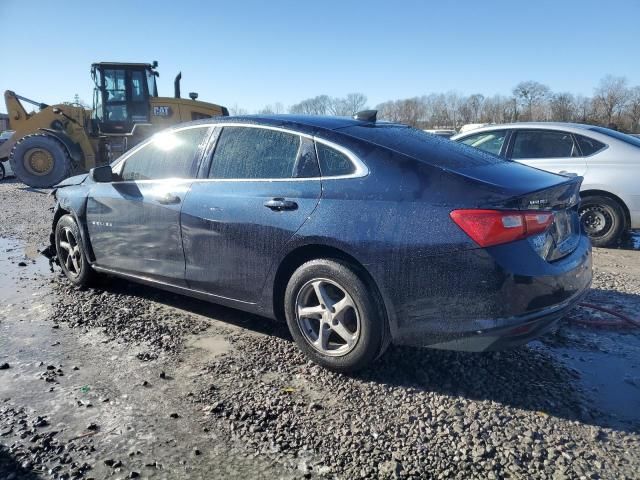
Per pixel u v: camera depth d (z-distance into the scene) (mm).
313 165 3541
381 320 3221
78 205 4887
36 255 6500
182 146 4309
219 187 3916
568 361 3631
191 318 4379
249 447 2713
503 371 3461
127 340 3961
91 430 2846
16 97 14320
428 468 2545
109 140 14398
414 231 3053
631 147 6820
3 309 4590
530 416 2965
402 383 3307
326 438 2773
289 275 3658
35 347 3842
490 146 7613
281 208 3518
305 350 3553
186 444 2734
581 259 3373
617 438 2775
